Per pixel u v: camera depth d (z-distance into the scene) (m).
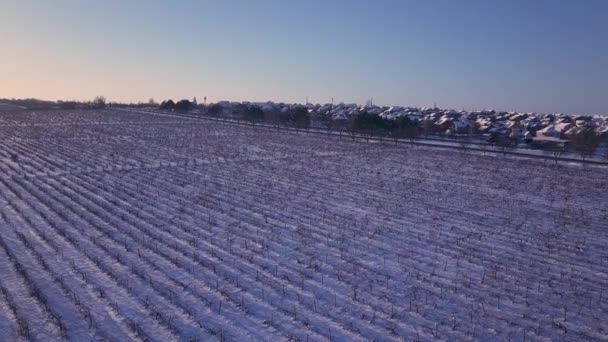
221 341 11.73
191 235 20.58
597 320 13.33
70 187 30.53
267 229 21.69
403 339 12.05
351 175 36.94
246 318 13.02
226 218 23.53
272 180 34.41
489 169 40.62
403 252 18.92
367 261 17.81
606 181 35.59
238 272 16.39
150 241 19.53
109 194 28.61
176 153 47.94
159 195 28.62
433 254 18.77
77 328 12.33
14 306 13.23
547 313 13.74
